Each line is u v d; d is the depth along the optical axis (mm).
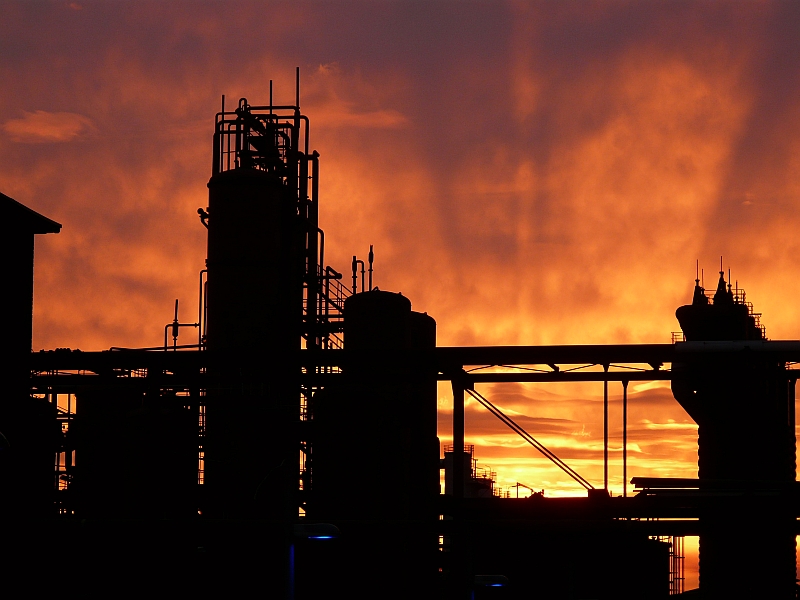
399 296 172750
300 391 176000
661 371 167625
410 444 171250
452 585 183375
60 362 156000
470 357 156125
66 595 148000
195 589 154500
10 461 150500
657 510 151375
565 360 155125
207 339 167750
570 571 174625
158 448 170500
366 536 158750
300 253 188625
